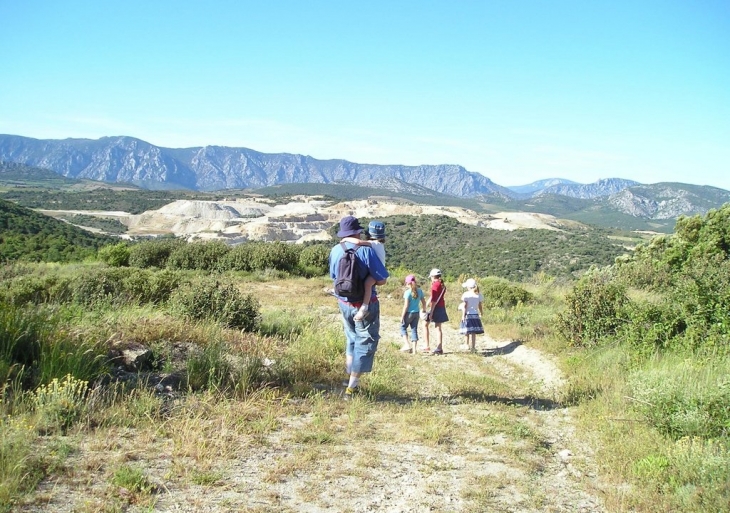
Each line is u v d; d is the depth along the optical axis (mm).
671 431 5559
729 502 3912
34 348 5793
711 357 7586
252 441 4828
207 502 3643
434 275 10703
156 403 5320
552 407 7027
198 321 9094
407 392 7387
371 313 6504
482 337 12430
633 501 4137
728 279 9250
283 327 10961
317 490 4008
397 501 3949
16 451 3791
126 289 12203
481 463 4836
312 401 6277
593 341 9875
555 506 4090
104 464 4035
